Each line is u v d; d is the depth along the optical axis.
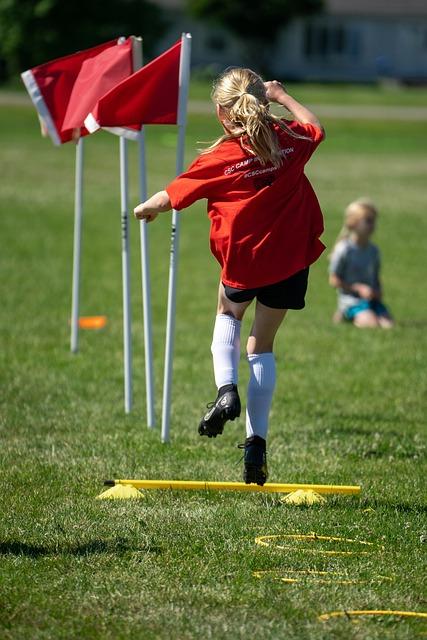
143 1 163.88
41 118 21.14
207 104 132.62
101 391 25.78
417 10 199.88
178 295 42.31
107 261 48.97
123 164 22.78
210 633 11.21
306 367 29.61
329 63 199.88
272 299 15.22
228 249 14.85
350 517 15.88
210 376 28.23
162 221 61.22
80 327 34.78
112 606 11.93
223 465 19.19
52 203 64.81
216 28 192.75
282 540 14.65
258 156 14.67
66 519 15.33
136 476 18.19
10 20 159.00
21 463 18.84
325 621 11.65
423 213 64.19
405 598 12.46
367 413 24.36
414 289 45.03
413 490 17.69
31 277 44.28
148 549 14.03
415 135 109.81
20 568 13.11
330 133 108.81
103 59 20.77
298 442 21.36
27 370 27.91
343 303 37.84
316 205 15.52
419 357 31.27
